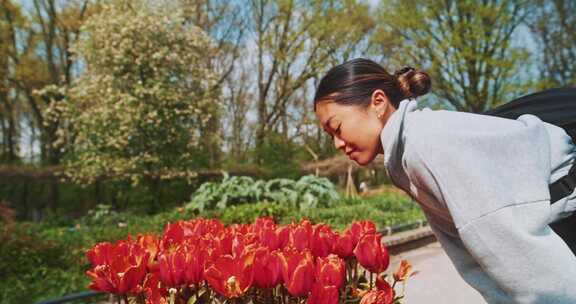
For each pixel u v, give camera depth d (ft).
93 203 59.21
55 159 70.64
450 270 20.02
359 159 4.61
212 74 49.06
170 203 49.78
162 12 46.93
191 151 48.11
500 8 74.02
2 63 70.79
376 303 4.51
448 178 3.67
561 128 4.35
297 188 38.63
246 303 4.57
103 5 47.11
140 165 43.42
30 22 72.79
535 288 3.39
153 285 4.63
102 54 43.27
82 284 17.87
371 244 4.82
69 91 45.80
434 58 78.43
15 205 57.00
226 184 35.91
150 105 43.32
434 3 76.89
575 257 3.51
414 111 4.23
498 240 3.49
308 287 4.15
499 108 4.87
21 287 16.96
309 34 83.41
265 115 85.87
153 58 44.04
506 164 3.67
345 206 38.32
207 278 4.13
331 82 4.49
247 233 5.82
